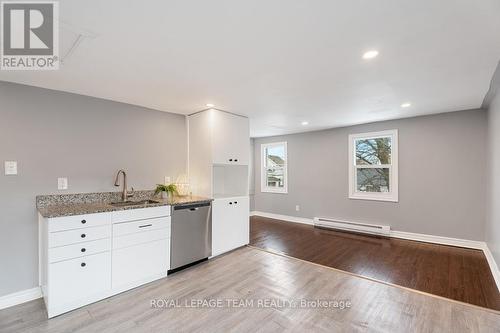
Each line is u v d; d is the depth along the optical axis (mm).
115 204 2783
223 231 3547
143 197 3242
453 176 3828
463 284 2590
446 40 1652
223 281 2699
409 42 1685
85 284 2207
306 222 5586
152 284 2635
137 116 3232
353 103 3229
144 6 1284
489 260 3160
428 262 3203
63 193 2613
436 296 2346
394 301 2264
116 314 2090
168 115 3580
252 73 2209
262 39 1641
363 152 4824
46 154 2512
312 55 1874
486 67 2086
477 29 1518
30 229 2406
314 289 2504
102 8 1300
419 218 4133
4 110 2299
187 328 1907
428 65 2051
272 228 5148
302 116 4004
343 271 2941
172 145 3609
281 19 1418
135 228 2557
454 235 3828
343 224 4891
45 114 2518
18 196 2350
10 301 2264
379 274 2852
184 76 2271
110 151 2967
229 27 1498
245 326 1927
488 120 3363
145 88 2580
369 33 1569
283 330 1875
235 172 4129
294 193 5816
